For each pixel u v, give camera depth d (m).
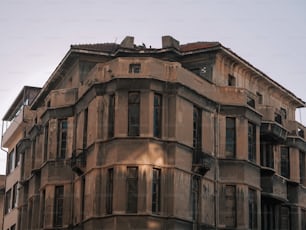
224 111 46.66
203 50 48.12
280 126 51.31
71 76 51.53
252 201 46.50
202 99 44.97
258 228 46.19
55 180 46.53
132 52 48.12
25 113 60.03
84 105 45.38
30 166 54.75
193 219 42.31
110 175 41.22
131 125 41.34
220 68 49.03
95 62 49.75
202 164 43.22
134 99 41.72
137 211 39.72
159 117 42.03
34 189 50.53
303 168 56.22
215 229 43.72
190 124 43.47
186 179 42.16
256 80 53.94
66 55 50.00
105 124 42.16
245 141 46.50
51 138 47.66
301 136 56.47
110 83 42.34
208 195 43.94
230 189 45.34
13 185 65.06
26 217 54.75
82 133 45.12
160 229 40.00
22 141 58.88
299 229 53.53
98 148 42.03
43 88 55.34
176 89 42.34
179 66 42.81
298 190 54.41
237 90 47.12
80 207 43.69
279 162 53.34
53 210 46.00
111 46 51.69
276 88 56.56
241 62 50.31
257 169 47.56
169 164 41.25
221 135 46.16
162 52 47.97
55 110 47.97
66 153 46.84
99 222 40.66
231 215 44.81
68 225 44.62
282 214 53.25
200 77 45.19
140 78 41.50
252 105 48.59
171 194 40.69
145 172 40.25
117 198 40.00
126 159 40.53
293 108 61.16
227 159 45.66
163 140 41.50
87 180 43.00
